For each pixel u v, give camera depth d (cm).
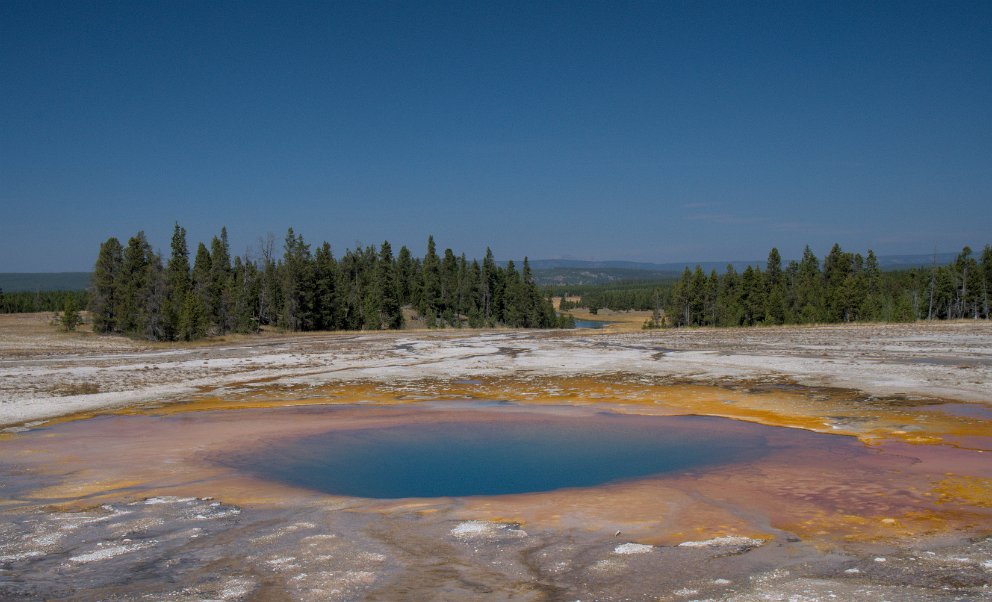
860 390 2320
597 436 1795
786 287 10250
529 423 2008
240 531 1008
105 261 6438
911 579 762
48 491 1283
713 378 2834
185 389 2831
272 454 1628
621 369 3316
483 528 1005
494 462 1519
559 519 1050
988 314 9069
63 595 766
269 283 9269
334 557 885
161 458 1587
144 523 1053
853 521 995
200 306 6419
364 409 2319
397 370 3500
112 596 761
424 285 11738
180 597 755
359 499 1202
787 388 2466
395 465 1502
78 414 2250
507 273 12031
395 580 799
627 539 945
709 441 1683
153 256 6341
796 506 1087
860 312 8081
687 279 10725
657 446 1647
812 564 823
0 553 917
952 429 1655
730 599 720
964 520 982
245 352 4878
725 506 1101
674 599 725
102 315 6397
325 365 3809
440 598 743
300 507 1148
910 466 1328
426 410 2280
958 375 2516
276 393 2725
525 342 5669
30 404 2416
